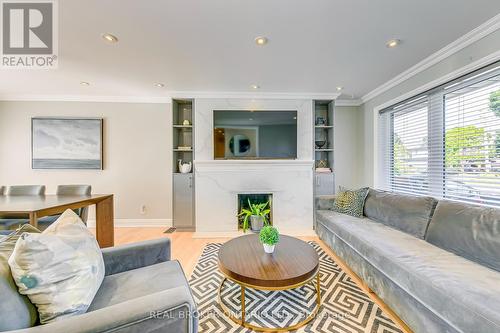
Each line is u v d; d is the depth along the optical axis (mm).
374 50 2279
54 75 2898
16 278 858
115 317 808
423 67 2568
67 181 3836
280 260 1697
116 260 1415
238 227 3691
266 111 3564
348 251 2275
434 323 1255
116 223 3932
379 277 1738
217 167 3617
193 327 980
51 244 964
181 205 3670
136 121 3939
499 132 1880
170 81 3131
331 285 2020
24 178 3785
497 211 1546
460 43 2092
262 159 3580
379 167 3559
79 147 3822
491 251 1438
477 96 2047
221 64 2588
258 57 2418
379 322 1548
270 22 1815
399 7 1644
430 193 2578
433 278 1302
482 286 1205
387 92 3289
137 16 1729
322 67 2682
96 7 1624
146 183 3959
